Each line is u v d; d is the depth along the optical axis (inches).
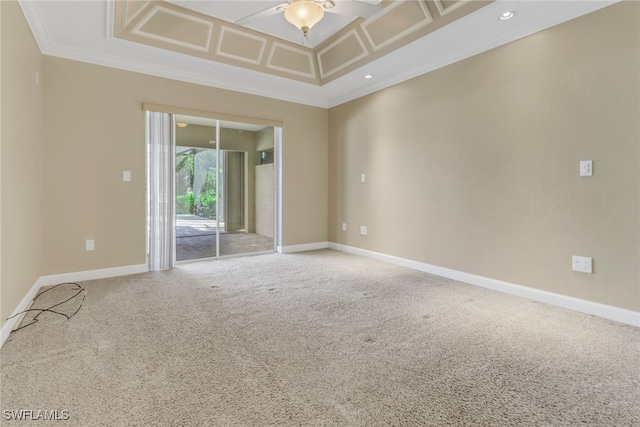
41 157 124.1
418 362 72.7
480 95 128.0
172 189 156.9
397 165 165.5
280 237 198.5
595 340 83.2
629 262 92.5
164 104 152.7
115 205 141.8
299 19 100.0
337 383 64.6
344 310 103.7
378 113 175.6
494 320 96.2
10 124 86.3
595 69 97.7
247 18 104.9
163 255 155.3
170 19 121.8
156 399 58.9
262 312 101.5
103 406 56.7
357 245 193.3
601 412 56.3
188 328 89.3
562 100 105.0
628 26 91.2
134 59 141.1
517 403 58.7
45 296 114.1
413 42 125.6
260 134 194.5
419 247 155.3
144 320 94.3
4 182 81.0
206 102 165.3
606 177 96.2
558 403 58.7
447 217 142.2
